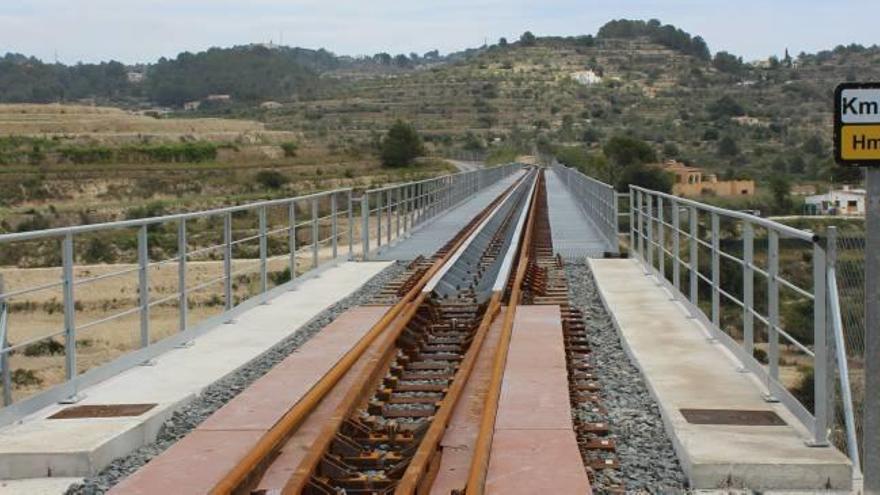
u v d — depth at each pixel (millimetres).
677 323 13336
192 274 40344
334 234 21641
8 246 47094
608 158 84125
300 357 11461
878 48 176375
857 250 7887
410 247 26078
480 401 9320
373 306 15219
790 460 7125
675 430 8047
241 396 9586
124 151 105312
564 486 6844
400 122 116438
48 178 85375
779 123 126938
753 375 10117
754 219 9562
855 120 5949
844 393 7094
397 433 8258
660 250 17281
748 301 10391
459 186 45750
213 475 7191
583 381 10422
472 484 6434
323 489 6598
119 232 49938
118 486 6953
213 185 91375
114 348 28578
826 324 7527
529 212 32281
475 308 15109
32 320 33125
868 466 6332
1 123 132125
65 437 7949
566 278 19109
